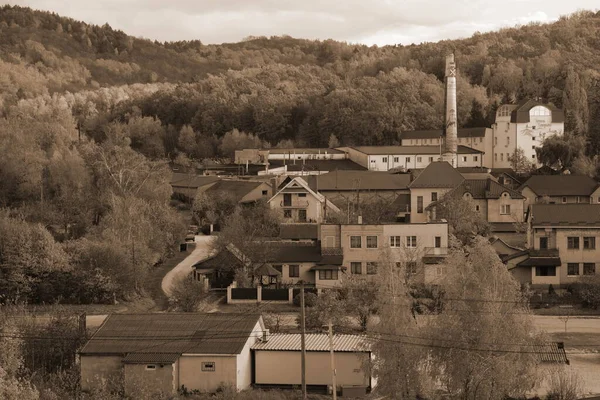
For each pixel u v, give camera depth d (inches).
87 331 3233.3
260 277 4606.3
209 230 6269.7
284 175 7568.9
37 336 3065.9
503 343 2434.8
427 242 4537.4
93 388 2655.0
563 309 4207.7
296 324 3695.9
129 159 6328.7
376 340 2568.9
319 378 2957.7
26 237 4439.0
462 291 2496.3
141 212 5226.4
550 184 6860.2
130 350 2888.8
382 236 4562.0
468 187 5846.5
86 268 4399.6
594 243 4503.0
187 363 2869.1
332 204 6205.7
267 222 5674.2
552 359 2883.9
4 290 4274.1
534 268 4485.7
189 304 4028.1
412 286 3971.5
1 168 6318.9
